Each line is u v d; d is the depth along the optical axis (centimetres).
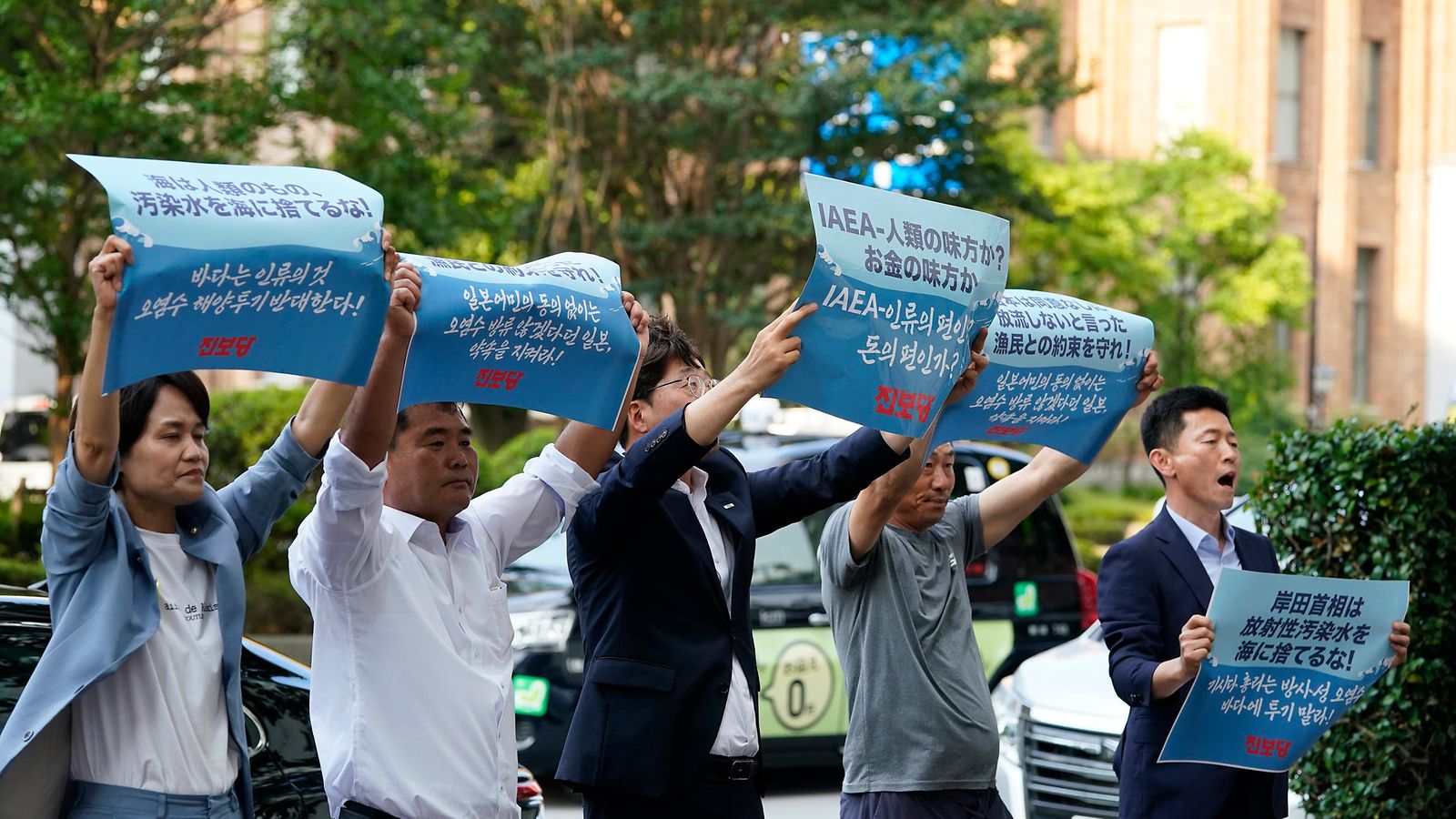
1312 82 4081
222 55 1573
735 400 397
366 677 394
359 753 390
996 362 474
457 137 1741
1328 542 632
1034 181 2797
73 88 1348
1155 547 503
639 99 1970
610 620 426
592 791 418
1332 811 630
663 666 421
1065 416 498
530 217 2166
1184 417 510
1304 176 4069
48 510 364
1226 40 3912
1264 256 3291
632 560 424
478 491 1439
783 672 923
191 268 331
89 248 1600
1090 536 3019
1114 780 669
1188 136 3250
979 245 417
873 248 400
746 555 442
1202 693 473
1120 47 3978
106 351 329
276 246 340
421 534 410
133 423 377
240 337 344
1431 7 4225
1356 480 619
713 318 2145
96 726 371
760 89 1991
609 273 424
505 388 406
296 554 405
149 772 370
